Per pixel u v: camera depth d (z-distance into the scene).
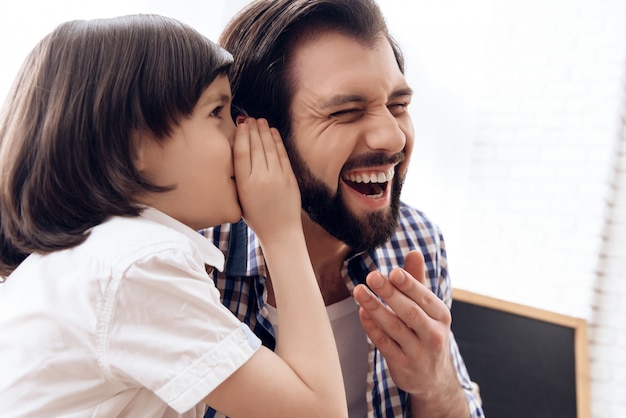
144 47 0.71
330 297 1.03
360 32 0.85
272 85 0.89
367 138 0.86
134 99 0.69
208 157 0.74
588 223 2.44
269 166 0.79
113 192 0.69
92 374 0.63
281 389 0.64
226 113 0.81
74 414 0.62
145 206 0.71
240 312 0.95
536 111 2.58
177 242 0.67
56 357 0.63
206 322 0.64
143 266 0.63
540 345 2.13
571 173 2.49
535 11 2.63
